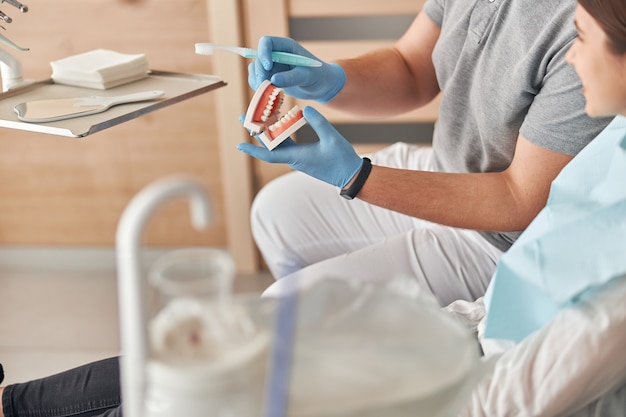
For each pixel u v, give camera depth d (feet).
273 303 2.52
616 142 3.49
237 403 2.19
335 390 2.24
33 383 4.03
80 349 6.62
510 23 4.27
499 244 4.61
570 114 3.92
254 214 5.40
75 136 4.03
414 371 2.31
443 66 4.92
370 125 7.55
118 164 7.93
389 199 4.30
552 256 3.20
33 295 7.54
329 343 2.38
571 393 2.91
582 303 2.98
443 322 2.53
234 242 7.90
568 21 3.92
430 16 5.41
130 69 5.00
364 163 4.28
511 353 3.04
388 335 2.42
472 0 4.60
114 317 7.11
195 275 2.35
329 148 4.22
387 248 4.71
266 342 2.30
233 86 7.29
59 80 5.00
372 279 4.57
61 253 8.18
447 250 4.70
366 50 7.20
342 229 5.33
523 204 4.20
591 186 3.52
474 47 4.52
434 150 5.28
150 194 2.09
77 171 7.97
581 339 2.87
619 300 2.92
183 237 8.13
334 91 5.06
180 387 2.15
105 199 8.05
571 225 3.22
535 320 3.33
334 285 2.61
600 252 3.08
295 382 2.25
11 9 7.41
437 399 2.28
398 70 5.51
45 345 6.68
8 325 7.00
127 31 7.43
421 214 4.30
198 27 7.36
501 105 4.36
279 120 4.26
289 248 5.31
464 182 4.30
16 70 4.97
